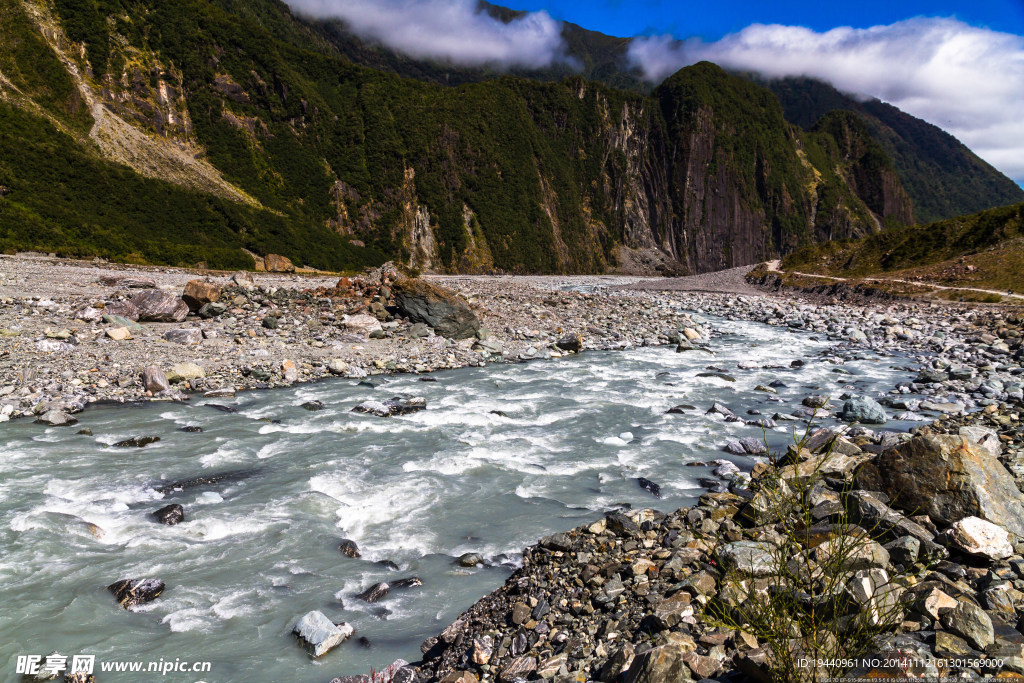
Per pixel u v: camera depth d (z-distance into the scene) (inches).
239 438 544.4
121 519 377.1
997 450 405.7
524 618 264.8
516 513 399.9
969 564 249.8
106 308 971.9
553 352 1022.4
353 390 736.3
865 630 190.2
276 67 6702.8
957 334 1327.5
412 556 344.2
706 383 830.5
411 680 231.0
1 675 240.2
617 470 483.2
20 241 2172.7
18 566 319.0
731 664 200.4
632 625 242.5
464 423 613.0
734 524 319.9
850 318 1658.5
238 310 1032.8
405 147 7746.1
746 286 2972.4
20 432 533.3
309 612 279.0
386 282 1176.2
